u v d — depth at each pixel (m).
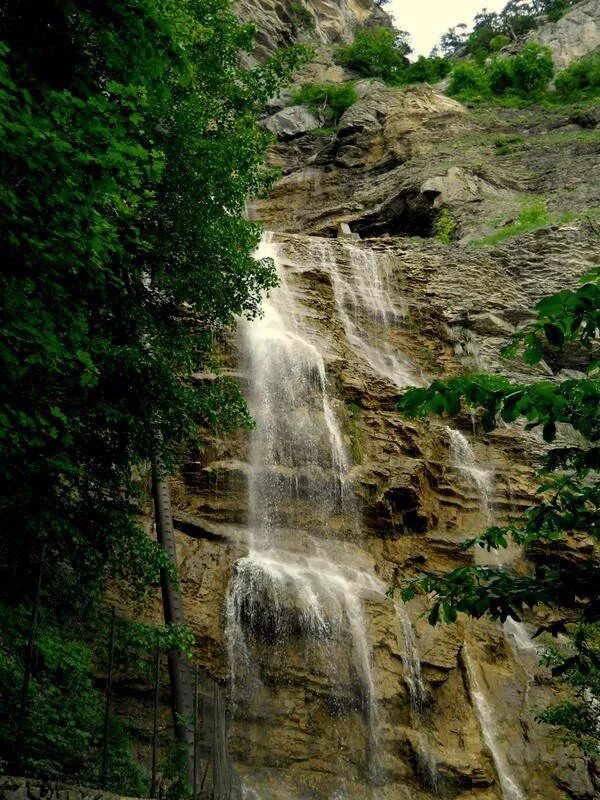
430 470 22.67
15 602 8.70
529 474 23.88
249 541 18.59
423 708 16.28
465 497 22.70
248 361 23.94
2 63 6.54
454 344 30.30
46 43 8.33
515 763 16.12
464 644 18.12
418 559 20.44
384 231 45.28
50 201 6.83
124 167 7.90
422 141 51.69
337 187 51.47
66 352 7.34
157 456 12.71
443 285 32.34
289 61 16.47
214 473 19.62
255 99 16.64
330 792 13.88
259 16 71.38
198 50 15.29
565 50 72.88
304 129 59.97
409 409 5.07
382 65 77.25
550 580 5.13
